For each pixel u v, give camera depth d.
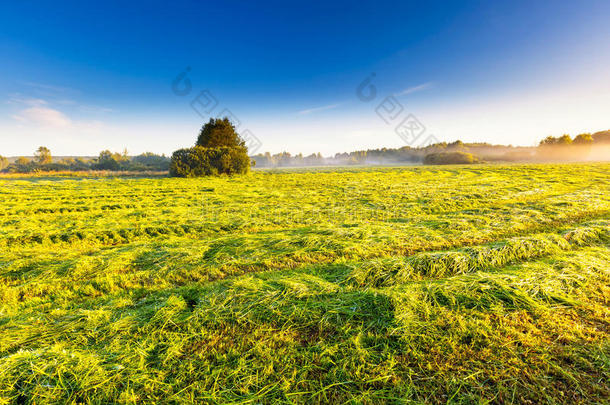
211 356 2.42
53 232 6.33
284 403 1.95
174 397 1.99
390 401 1.95
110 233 6.43
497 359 2.26
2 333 2.73
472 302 3.12
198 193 12.78
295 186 15.46
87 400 2.00
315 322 2.84
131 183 17.08
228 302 3.20
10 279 4.03
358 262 4.45
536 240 5.02
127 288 3.86
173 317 2.91
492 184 14.66
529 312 2.93
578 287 3.41
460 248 4.84
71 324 2.84
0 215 8.26
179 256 4.78
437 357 2.32
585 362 2.18
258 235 6.15
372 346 2.49
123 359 2.33
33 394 2.03
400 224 6.84
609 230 5.70
